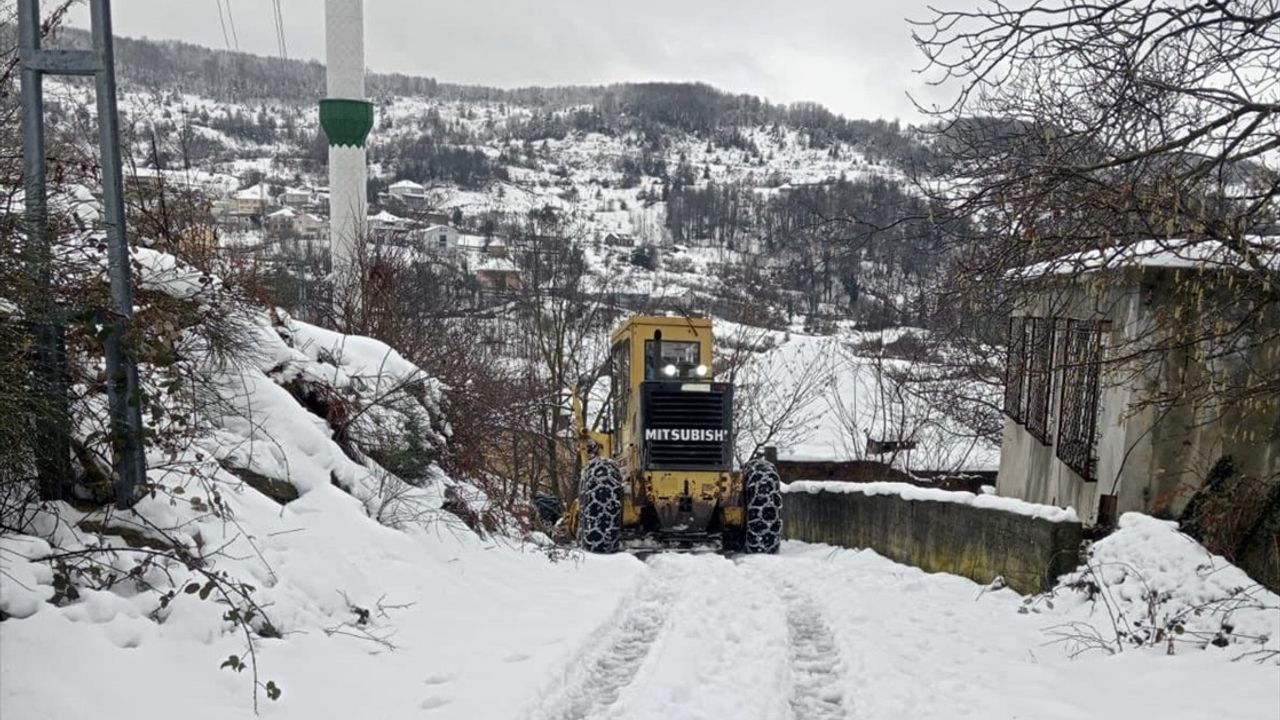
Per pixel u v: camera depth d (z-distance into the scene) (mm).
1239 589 5297
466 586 6148
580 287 22234
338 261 14203
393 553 5980
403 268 15188
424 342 13109
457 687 4398
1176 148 4711
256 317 6953
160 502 4715
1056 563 6570
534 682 4512
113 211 4523
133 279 5441
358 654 4617
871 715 4426
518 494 13312
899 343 17688
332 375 7465
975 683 4816
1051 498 8898
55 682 3416
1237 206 5320
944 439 17797
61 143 5680
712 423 10266
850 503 10625
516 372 18969
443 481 7812
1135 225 5312
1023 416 10070
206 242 8641
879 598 6957
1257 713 3973
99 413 4953
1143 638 5324
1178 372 6848
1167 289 6844
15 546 3871
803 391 20828
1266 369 6703
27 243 4227
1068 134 5102
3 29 5219
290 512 5613
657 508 10109
